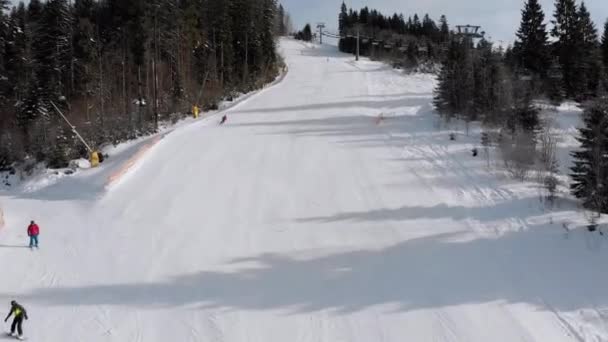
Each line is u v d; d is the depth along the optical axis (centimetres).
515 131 3441
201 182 3184
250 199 2852
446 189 2789
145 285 2019
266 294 1895
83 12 7731
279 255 2192
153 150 3931
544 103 4591
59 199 3388
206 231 2484
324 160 3466
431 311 1712
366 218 2500
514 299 1727
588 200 2214
